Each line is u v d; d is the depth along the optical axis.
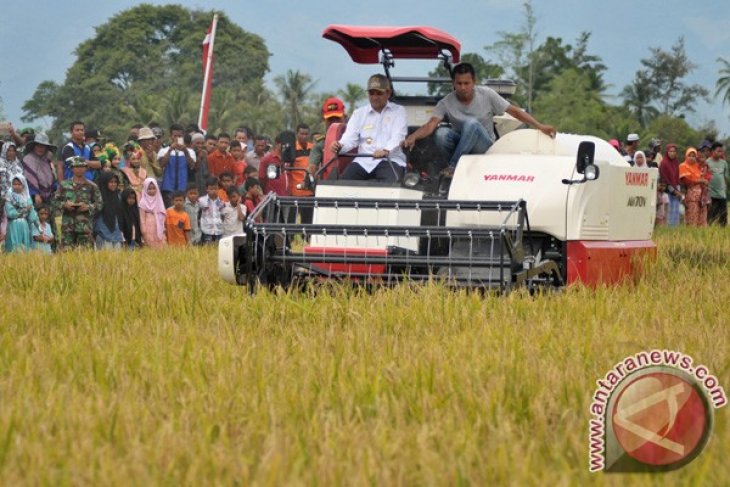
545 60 182.00
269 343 13.53
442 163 21.20
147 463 8.43
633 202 21.44
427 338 14.07
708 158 43.81
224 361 12.00
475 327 14.58
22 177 29.14
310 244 19.88
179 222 33.12
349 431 9.31
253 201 34.62
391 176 20.59
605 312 15.81
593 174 19.02
